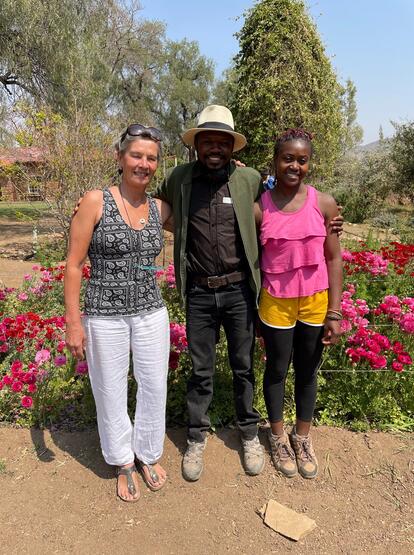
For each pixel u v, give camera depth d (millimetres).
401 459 2637
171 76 33281
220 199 2246
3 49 13422
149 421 2377
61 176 9109
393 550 2119
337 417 2965
